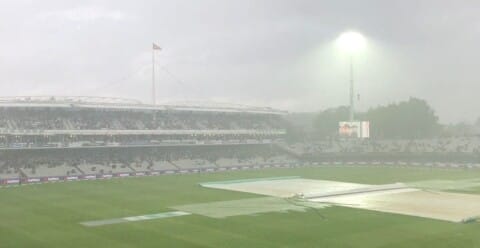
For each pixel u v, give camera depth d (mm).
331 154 123000
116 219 44125
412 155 118125
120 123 106438
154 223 41844
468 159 111125
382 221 41656
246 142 121750
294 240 35188
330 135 160000
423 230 37938
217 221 42344
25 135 90750
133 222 42500
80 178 86188
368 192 61125
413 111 161875
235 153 121250
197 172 99625
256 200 55062
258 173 95938
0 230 40156
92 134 97500
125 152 106562
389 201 53250
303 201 53750
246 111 124312
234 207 49938
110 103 101562
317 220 42406
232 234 37281
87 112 105375
